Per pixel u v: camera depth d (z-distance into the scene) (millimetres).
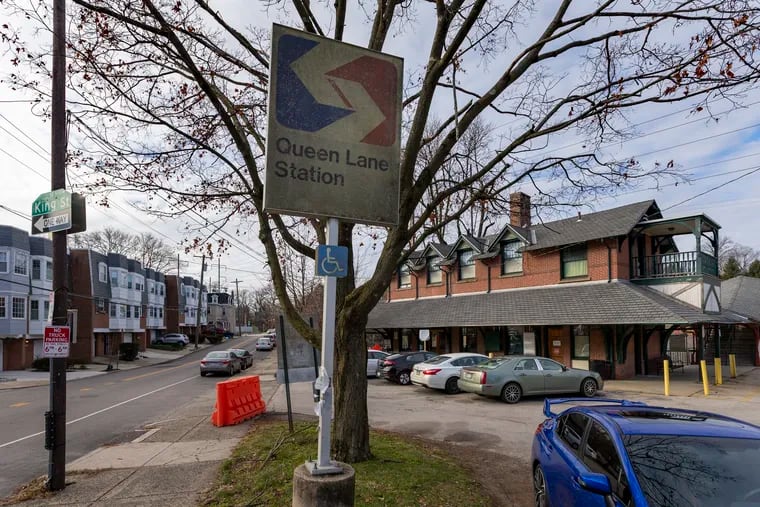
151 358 47000
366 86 5039
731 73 5832
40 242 35562
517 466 7355
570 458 4363
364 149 4984
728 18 5773
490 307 22031
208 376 27469
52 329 6348
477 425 10664
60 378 6363
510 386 13852
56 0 6539
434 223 10930
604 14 6207
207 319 95500
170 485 6230
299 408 13398
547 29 6590
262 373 28250
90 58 6645
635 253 19953
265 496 5418
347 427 6539
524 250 21828
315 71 4812
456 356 16953
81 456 8477
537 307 19672
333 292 4504
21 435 10758
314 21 7426
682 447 3592
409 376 19594
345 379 6578
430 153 18359
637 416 4219
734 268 43250
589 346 19078
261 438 8398
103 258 45188
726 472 3379
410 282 30125
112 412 13953
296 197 4656
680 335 26531
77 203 6586
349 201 4883
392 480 5742
